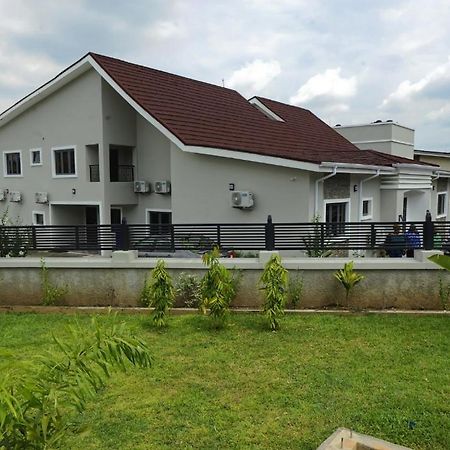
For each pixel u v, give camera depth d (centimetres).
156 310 725
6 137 1925
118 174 1720
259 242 851
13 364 236
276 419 432
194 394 487
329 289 799
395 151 1948
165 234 880
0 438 226
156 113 1343
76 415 438
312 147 1548
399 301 783
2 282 885
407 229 841
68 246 904
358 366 550
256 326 717
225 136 1380
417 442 390
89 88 1603
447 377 514
